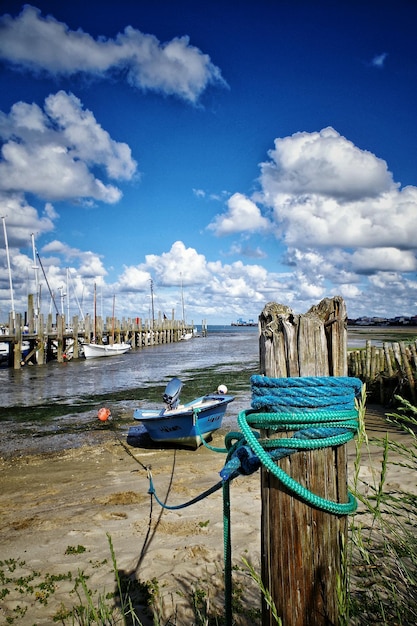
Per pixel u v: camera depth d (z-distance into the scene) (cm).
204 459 919
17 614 402
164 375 2458
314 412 157
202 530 552
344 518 165
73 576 464
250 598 399
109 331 4647
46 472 877
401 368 1213
